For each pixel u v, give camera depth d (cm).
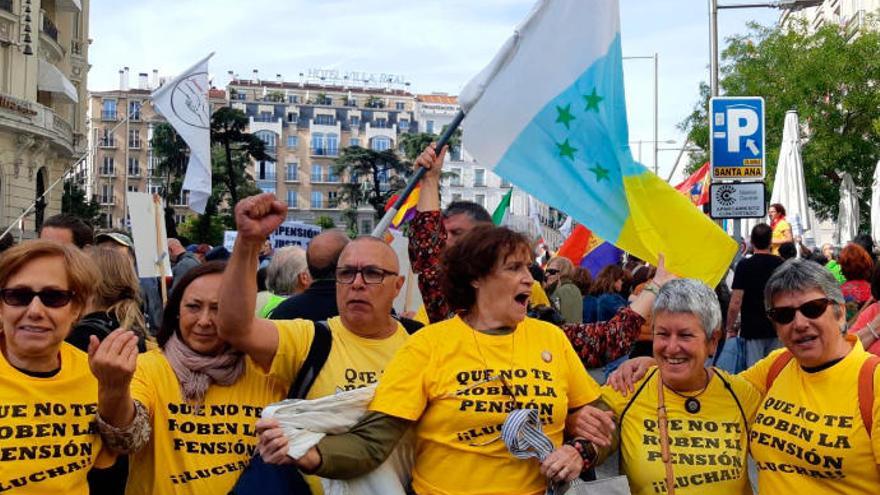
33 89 3875
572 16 558
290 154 12362
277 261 668
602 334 438
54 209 4275
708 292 366
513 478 327
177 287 370
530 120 552
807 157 3406
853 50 3447
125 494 355
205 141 1256
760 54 3638
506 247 336
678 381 367
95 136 10906
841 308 355
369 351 386
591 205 541
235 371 368
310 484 356
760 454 364
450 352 334
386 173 9250
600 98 551
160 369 362
